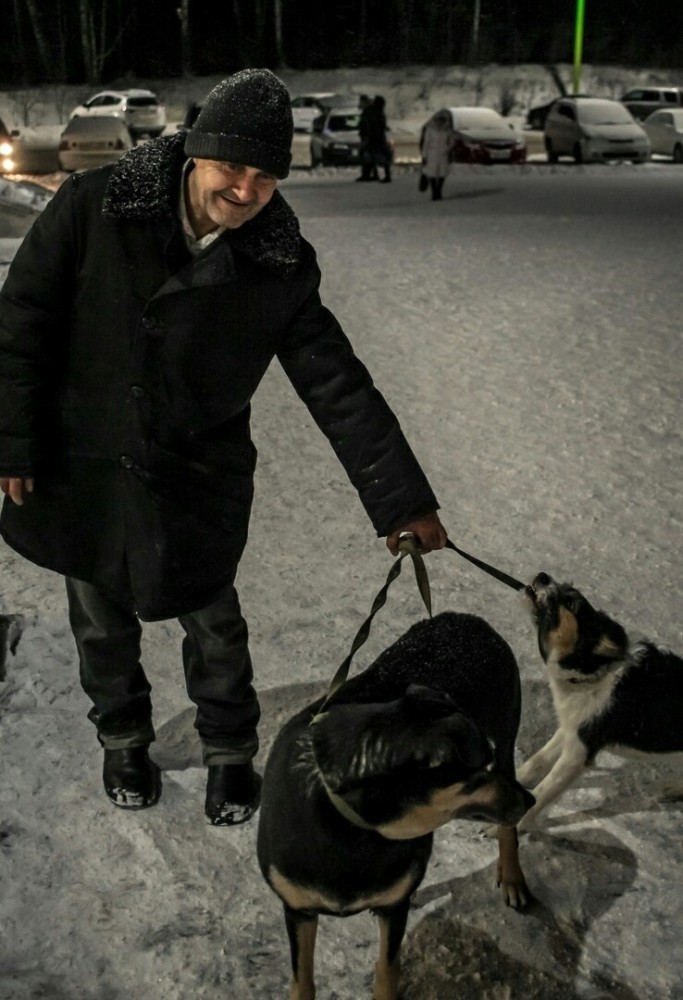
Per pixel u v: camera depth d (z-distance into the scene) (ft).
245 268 9.47
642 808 12.01
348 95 99.19
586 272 38.17
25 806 11.65
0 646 14.26
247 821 11.60
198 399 9.87
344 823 8.05
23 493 10.20
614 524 18.45
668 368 26.73
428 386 25.57
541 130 107.34
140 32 150.20
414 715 7.63
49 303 9.64
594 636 11.34
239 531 10.64
